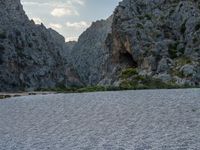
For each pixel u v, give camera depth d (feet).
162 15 584.81
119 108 196.65
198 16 539.29
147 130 127.85
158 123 141.28
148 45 541.34
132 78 436.35
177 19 562.66
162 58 497.46
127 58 593.01
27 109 224.94
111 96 274.77
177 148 97.60
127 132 126.41
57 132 135.85
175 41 539.70
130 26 573.33
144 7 610.65
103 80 596.29
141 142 107.76
